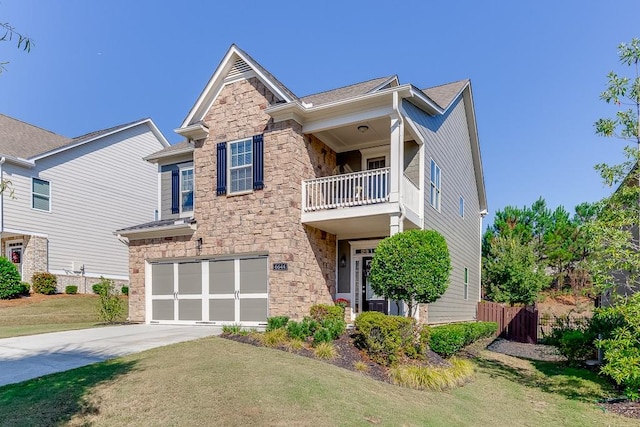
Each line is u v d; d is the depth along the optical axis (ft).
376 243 44.96
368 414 18.67
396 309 38.42
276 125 41.14
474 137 67.87
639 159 28.40
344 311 42.63
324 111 39.78
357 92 45.44
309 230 41.63
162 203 54.60
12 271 59.82
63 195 70.64
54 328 42.52
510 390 29.94
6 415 16.42
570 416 24.90
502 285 78.79
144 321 47.37
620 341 25.79
